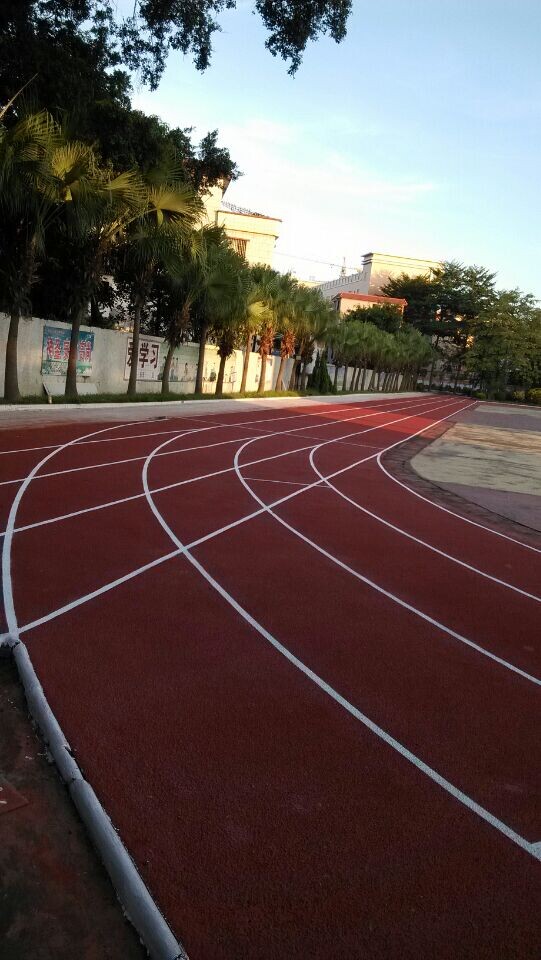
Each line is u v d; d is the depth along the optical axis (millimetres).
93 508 8688
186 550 7270
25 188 15906
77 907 2539
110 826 2900
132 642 4844
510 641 5680
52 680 4188
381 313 75812
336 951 2447
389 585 6852
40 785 3211
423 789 3500
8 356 18297
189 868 2766
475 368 82000
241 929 2498
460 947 2521
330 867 2861
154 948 2357
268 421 23625
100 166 19906
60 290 21469
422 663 5051
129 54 18156
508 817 3338
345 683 4590
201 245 23703
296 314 37562
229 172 25797
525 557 8641
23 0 15383
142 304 23656
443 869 2924
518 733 4164
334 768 3598
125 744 3596
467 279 86938
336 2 14789
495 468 17875
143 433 16578
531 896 2816
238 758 3586
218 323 29359
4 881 2611
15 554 6539
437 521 10320
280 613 5723
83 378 22906
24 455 11906
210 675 4480
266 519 9164
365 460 16609
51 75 17422
